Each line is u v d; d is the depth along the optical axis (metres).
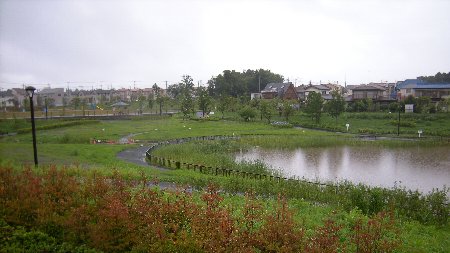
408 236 12.73
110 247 9.12
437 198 17.00
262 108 74.62
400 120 65.06
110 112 96.25
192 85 132.88
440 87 85.38
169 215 10.24
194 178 21.48
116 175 15.05
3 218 10.46
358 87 94.25
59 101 142.62
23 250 9.22
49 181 12.30
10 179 12.15
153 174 22.48
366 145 45.78
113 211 9.51
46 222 10.02
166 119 81.06
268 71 140.62
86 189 11.68
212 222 9.59
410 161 36.03
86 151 33.38
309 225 12.96
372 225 11.37
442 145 45.59
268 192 19.83
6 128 55.16
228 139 47.75
